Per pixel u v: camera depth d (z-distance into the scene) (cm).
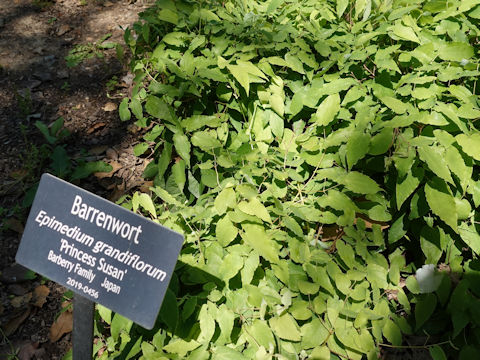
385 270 190
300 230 184
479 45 227
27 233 154
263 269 192
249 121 219
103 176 291
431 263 198
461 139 184
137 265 144
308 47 219
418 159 189
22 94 346
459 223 199
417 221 210
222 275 176
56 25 414
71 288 152
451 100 212
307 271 182
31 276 244
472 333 194
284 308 174
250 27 226
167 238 141
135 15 432
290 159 215
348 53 215
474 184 195
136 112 219
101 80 363
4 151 305
